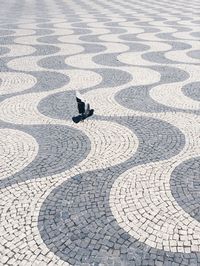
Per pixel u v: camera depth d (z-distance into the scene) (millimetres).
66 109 9242
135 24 21672
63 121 8562
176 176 6316
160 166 6629
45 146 7383
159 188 5988
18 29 20141
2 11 27578
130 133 7945
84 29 20125
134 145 7410
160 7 29828
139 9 28625
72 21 22859
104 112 9070
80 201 5680
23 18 24188
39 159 6887
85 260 4578
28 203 5625
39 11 27719
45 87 10836
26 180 6230
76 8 29438
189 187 6008
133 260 4574
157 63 13422
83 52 15023
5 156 6988
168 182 6148
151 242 4859
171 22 22250
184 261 4555
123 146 7371
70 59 13953
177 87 10844
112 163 6746
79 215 5371
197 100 9828
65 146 7383
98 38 17766
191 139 7664
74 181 6195
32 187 6035
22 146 7375
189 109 9242
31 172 6465
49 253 4680
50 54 14711
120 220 5270
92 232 5043
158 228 5105
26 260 4570
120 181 6188
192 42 16812
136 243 4844
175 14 25656
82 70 12547
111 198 5750
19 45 16297
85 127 8258
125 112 9070
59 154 7074
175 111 9125
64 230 5074
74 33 19000
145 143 7488
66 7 30156
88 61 13680
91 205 5590
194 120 8617
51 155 7035
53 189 5980
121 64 13297
